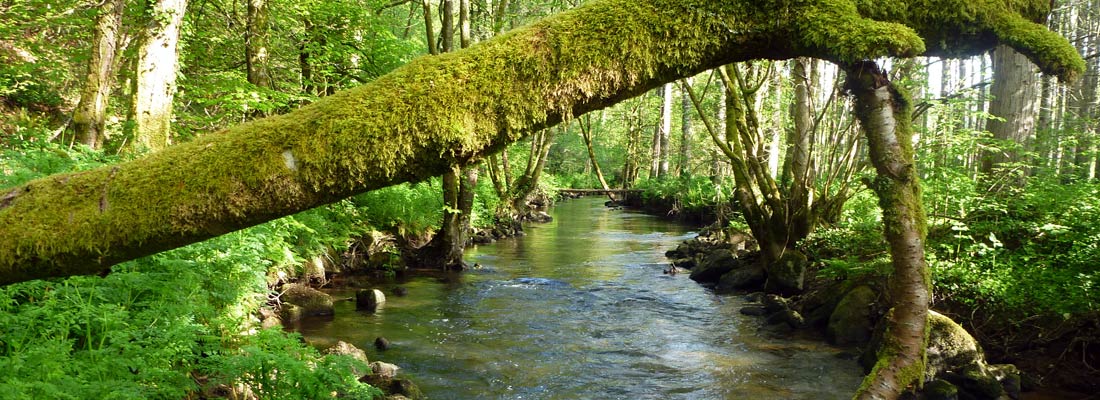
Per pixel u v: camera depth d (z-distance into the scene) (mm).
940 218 8086
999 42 1798
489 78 1736
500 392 5969
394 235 13789
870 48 1648
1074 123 10344
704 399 5863
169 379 3939
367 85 1771
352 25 13070
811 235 10312
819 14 1749
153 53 8070
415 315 8883
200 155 1700
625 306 9648
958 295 7164
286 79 13516
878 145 1836
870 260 8555
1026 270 6691
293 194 1688
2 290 3959
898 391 1801
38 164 5184
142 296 4938
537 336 7914
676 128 34312
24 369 3182
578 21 1796
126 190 1672
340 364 4473
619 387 6148
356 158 1681
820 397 5910
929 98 8555
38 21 9750
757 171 10945
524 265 13516
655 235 19281
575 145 42812
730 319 8859
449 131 1694
